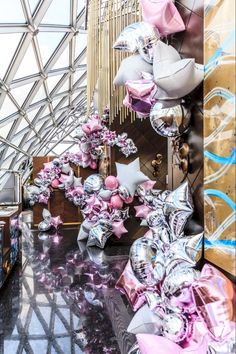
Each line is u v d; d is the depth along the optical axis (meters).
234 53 1.26
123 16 4.22
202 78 1.55
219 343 1.24
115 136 6.07
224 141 1.35
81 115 20.64
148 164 6.30
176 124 1.75
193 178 1.79
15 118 12.73
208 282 1.29
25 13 8.18
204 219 1.58
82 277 4.41
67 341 2.63
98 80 5.80
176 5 1.93
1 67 9.42
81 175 9.01
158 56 1.62
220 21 1.37
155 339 1.57
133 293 2.11
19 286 4.05
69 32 10.40
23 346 2.57
